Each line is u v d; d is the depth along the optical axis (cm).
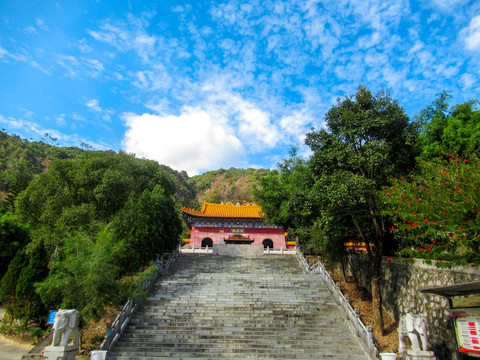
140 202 2516
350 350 1538
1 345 1847
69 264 1509
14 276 2056
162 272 2600
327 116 2088
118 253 1727
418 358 1175
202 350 1525
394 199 1480
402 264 1894
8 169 9162
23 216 2672
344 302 1894
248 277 2512
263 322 1802
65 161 2756
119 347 1539
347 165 1914
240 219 4550
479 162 1246
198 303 2025
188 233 4822
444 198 1210
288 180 3519
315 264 2667
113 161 2923
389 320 1938
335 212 1783
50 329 1841
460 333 1150
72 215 2272
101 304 1554
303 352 1520
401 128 1898
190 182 18312
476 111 1783
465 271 1338
